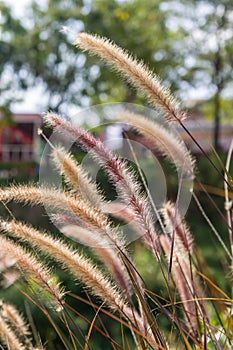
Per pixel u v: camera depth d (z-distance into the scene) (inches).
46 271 88.7
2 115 815.1
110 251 96.5
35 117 797.9
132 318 92.8
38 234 86.2
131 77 89.0
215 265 193.0
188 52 756.6
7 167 523.8
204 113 768.9
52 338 171.8
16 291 195.3
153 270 190.7
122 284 96.3
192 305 101.7
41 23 869.8
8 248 86.8
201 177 381.7
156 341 83.6
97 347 177.6
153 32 753.6
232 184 94.9
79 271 85.4
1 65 858.8
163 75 744.3
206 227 293.6
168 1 743.1
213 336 98.1
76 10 814.5
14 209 221.6
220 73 745.6
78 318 193.6
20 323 104.7
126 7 762.2
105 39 89.3
